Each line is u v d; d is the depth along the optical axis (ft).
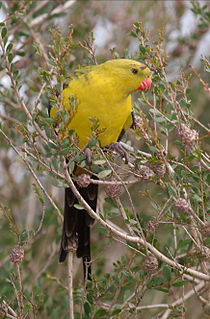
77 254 28.45
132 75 26.53
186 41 38.27
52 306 31.07
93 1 40.04
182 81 24.88
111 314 26.05
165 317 26.76
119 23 39.34
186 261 25.90
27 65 36.55
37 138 29.48
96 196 29.17
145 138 24.04
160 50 25.75
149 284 24.58
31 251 35.29
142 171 24.23
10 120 34.42
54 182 28.48
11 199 38.45
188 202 22.98
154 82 27.27
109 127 27.07
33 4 34.63
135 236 25.27
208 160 23.75
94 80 26.45
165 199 25.68
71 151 23.15
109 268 36.52
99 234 37.96
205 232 22.65
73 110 21.89
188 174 23.43
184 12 39.65
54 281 33.22
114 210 28.22
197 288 27.53
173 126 24.08
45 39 36.19
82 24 38.52
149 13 39.70
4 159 38.45
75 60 38.11
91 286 27.86
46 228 35.88
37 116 23.32
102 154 23.57
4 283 30.53
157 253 24.08
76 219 28.91
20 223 36.99
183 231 29.96
